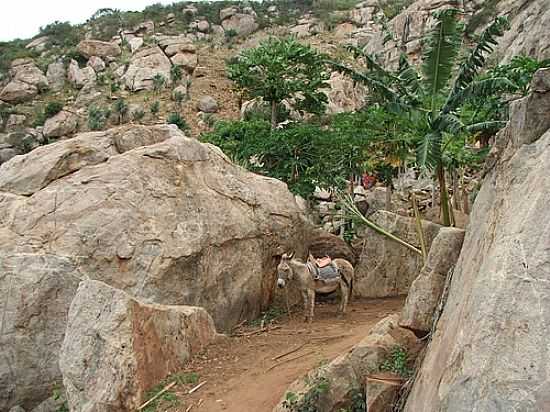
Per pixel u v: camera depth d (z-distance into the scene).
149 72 57.09
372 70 14.70
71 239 12.04
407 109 13.95
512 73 16.88
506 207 5.35
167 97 54.41
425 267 8.02
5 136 51.06
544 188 4.86
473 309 4.72
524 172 5.43
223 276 13.54
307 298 14.28
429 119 13.86
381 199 27.36
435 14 13.46
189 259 12.60
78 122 52.94
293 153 21.16
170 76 57.03
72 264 11.77
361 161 19.77
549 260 4.34
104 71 60.16
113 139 14.28
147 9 75.62
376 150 17.48
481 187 6.74
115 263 11.98
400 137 15.54
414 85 14.41
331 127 21.69
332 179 20.80
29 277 11.58
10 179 13.38
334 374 7.89
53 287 11.59
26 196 13.03
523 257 4.54
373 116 16.34
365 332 11.52
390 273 17.08
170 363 10.02
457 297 5.80
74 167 13.42
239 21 70.62
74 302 9.38
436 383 5.07
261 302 15.01
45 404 11.44
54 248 11.95
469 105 16.30
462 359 4.56
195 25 69.69
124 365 8.67
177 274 12.39
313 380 8.03
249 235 14.50
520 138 5.86
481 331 4.43
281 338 11.98
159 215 12.66
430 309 7.75
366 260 17.55
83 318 9.15
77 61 62.31
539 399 3.80
